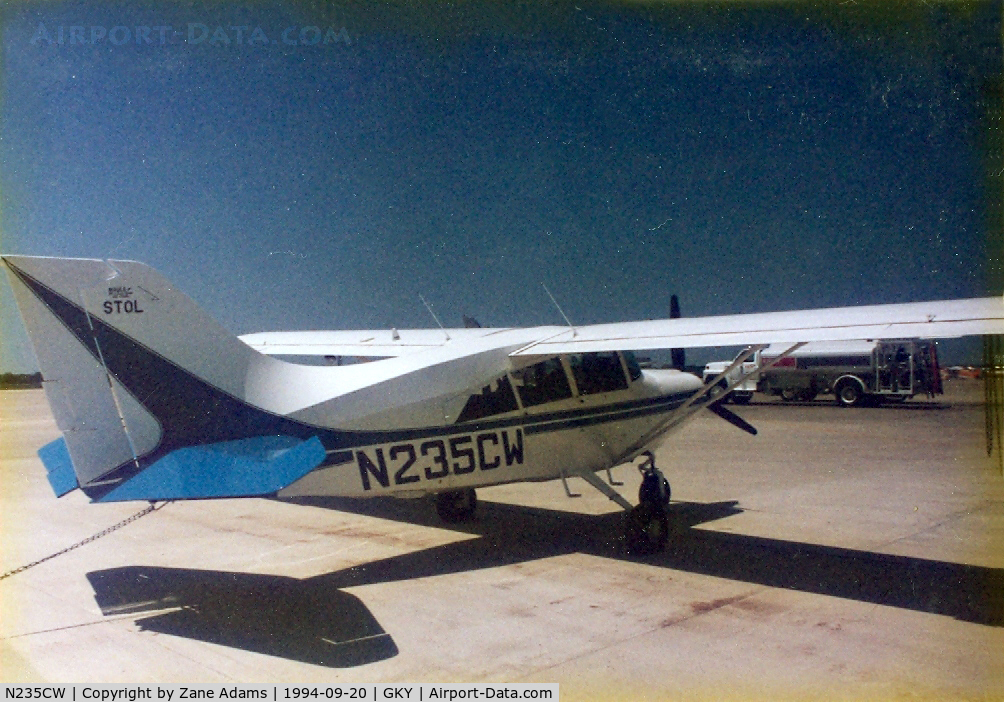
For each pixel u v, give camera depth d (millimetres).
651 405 8141
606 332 7168
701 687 4234
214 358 5742
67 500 10328
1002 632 5020
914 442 14609
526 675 4402
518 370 7184
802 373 23484
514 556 7082
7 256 4996
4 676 4457
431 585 6176
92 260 5277
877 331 5582
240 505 9750
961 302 5727
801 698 4102
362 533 8055
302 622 5332
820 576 6297
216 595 5965
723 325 6598
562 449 7469
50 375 5141
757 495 9781
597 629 5129
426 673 4441
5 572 6656
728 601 5691
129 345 5395
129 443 5379
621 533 7980
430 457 6676
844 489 10125
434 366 6770
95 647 4895
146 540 7859
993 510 8773
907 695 4125
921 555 6902
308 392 6188
